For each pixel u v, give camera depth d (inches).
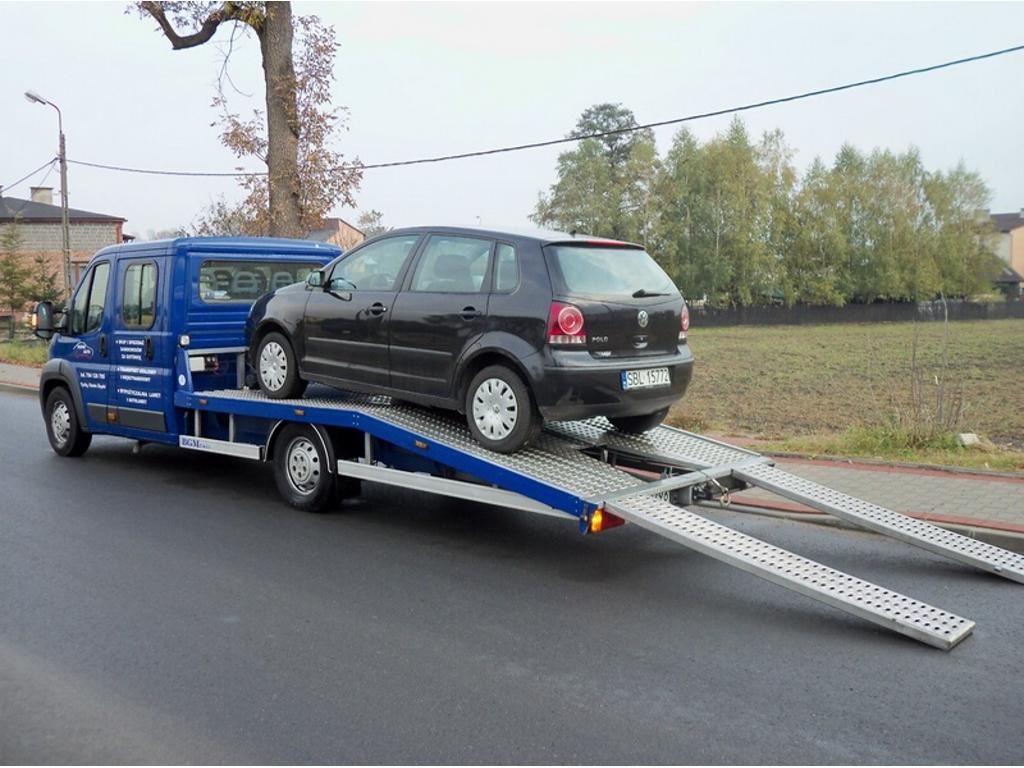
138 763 145.8
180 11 732.7
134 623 210.5
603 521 236.5
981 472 370.3
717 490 275.9
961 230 2878.9
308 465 317.7
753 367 1160.8
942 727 160.1
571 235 269.7
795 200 2755.9
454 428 285.6
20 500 336.5
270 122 752.3
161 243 357.1
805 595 209.3
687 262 2608.3
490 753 149.2
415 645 197.3
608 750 150.5
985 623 214.4
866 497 331.6
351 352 297.9
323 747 151.3
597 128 3075.8
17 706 167.2
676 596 232.4
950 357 1262.3
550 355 245.4
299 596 230.2
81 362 398.9
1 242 1579.7
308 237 779.4
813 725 160.2
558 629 207.8
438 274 277.7
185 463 411.2
